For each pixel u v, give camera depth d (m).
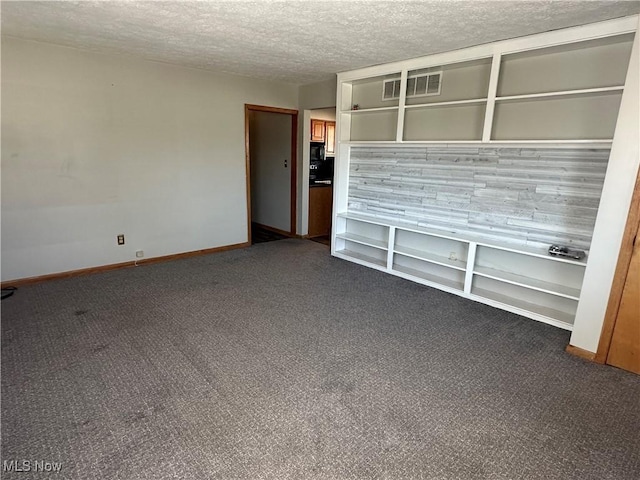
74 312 3.21
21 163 3.64
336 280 4.18
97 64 3.89
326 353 2.64
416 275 4.23
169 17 2.75
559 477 1.66
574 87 3.02
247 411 2.03
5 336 2.77
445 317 3.28
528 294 3.51
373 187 4.82
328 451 1.77
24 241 3.78
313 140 6.75
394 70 4.00
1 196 3.59
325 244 5.84
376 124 4.63
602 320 2.56
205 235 5.14
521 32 2.89
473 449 1.81
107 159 4.13
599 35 2.63
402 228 4.17
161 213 4.67
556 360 2.62
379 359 2.58
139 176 4.40
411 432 1.91
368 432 1.90
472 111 3.70
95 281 3.97
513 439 1.88
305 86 5.60
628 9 2.38
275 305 3.46
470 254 3.61
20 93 3.53
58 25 3.00
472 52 3.32
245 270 4.47
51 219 3.89
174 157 4.64
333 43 3.31
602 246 2.51
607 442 1.87
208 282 4.03
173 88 4.47
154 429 1.89
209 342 2.76
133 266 4.52
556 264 3.31
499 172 3.58
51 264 3.97
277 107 5.54
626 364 2.50
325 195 6.45
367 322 3.15
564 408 2.12
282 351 2.65
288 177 6.18
